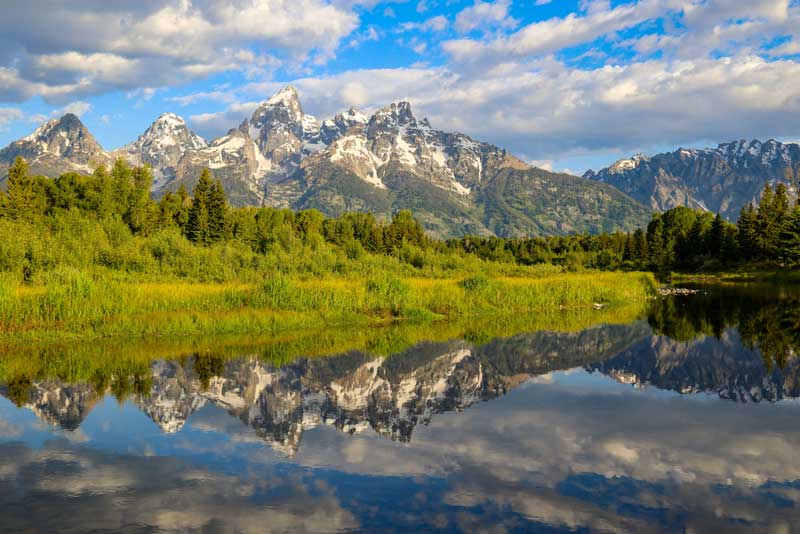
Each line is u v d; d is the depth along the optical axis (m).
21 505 9.78
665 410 16.05
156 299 32.16
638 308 45.38
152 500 9.95
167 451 12.60
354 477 11.05
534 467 11.57
